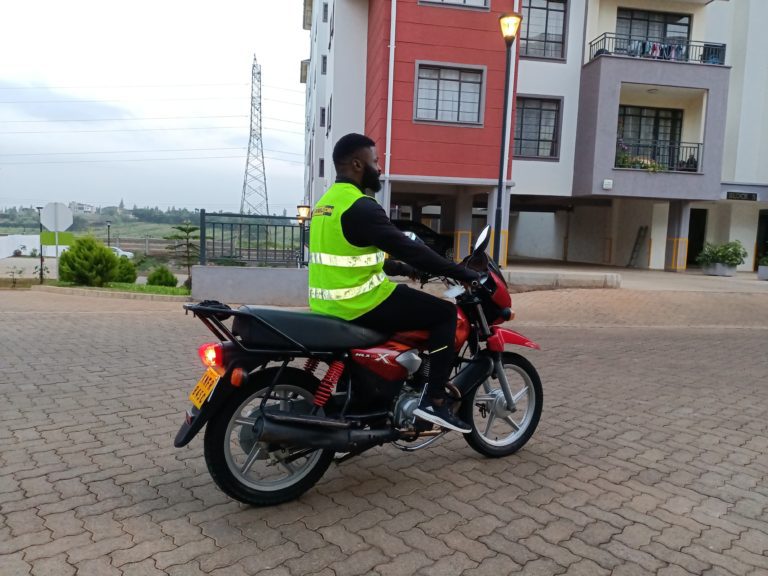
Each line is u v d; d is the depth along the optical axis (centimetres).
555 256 2955
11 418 476
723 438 482
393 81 1633
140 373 627
